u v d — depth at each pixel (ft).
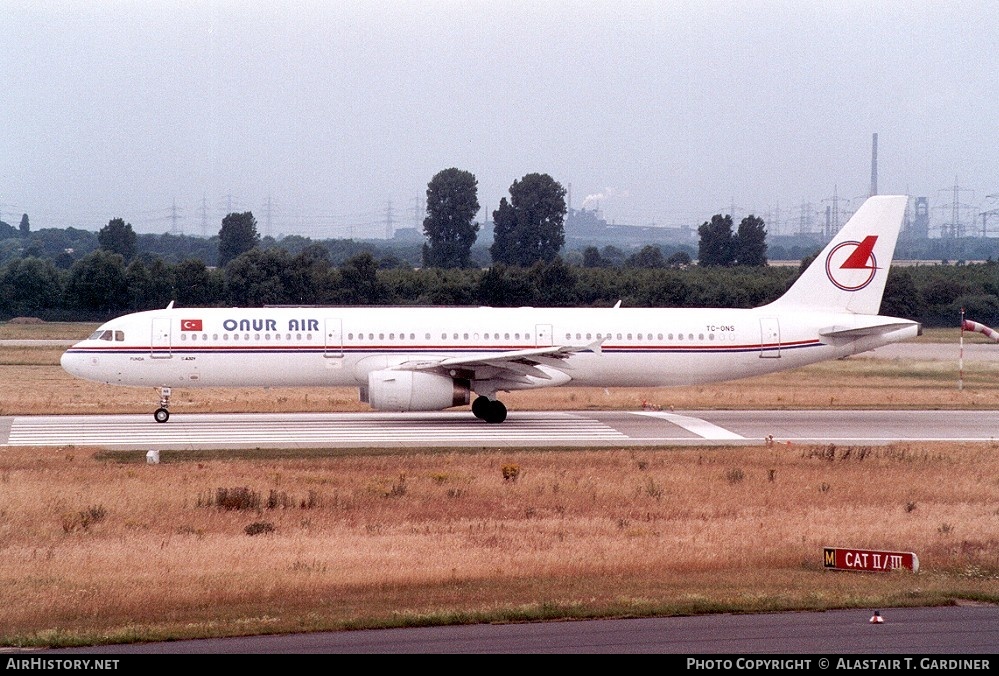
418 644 216.54
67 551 313.53
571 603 244.42
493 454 485.97
